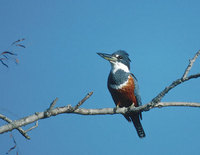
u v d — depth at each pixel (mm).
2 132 6898
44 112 7508
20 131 7555
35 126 7719
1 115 7266
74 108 8008
